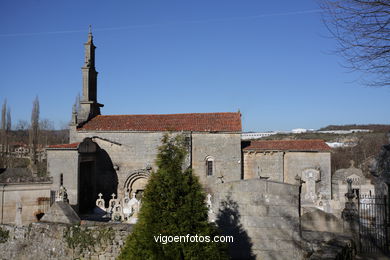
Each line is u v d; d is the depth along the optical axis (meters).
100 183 32.22
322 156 31.73
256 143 33.91
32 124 59.44
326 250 10.50
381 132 99.38
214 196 13.01
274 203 12.33
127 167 31.86
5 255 15.82
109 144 32.34
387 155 16.64
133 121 33.91
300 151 31.84
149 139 31.56
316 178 31.53
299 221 12.11
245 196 12.62
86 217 26.86
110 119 34.88
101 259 13.67
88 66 35.56
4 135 62.12
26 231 15.59
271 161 31.98
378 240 15.45
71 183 28.12
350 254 12.37
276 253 12.15
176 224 9.48
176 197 9.73
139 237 9.56
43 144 73.81
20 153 70.88
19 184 24.62
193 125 32.00
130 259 9.53
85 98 35.38
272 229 12.27
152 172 10.22
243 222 12.55
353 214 15.14
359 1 9.61
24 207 24.67
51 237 14.80
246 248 12.41
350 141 91.56
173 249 9.35
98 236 13.84
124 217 24.94
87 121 34.62
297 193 12.20
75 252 14.14
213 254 9.51
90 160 31.06
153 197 9.76
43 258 14.85
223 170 30.91
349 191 16.08
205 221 9.73
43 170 39.47
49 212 15.69
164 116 34.69
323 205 26.22
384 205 15.56
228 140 31.11
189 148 30.50
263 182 12.48
